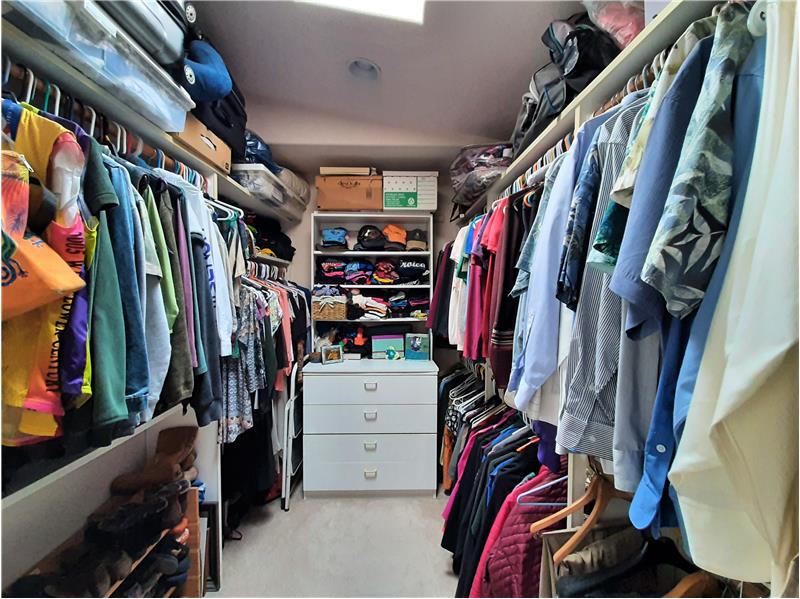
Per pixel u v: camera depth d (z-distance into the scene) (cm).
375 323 248
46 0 66
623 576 75
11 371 55
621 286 48
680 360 48
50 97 78
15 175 53
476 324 133
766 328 36
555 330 80
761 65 43
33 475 67
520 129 151
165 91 102
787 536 39
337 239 233
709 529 43
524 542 99
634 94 70
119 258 70
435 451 201
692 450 42
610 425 61
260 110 204
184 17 110
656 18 68
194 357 95
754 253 38
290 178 215
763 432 38
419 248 234
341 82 177
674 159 48
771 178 38
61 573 88
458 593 118
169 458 129
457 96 179
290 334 188
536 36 138
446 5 127
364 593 133
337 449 198
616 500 92
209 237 109
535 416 85
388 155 223
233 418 135
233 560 149
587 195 67
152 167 112
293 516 180
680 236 43
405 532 167
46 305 56
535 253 85
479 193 187
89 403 62
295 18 140
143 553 102
